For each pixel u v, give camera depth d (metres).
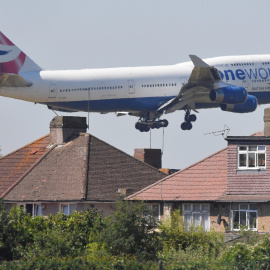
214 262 130.25
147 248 141.38
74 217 157.38
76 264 129.25
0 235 151.88
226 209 165.88
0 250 151.62
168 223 152.88
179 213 161.25
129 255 140.25
